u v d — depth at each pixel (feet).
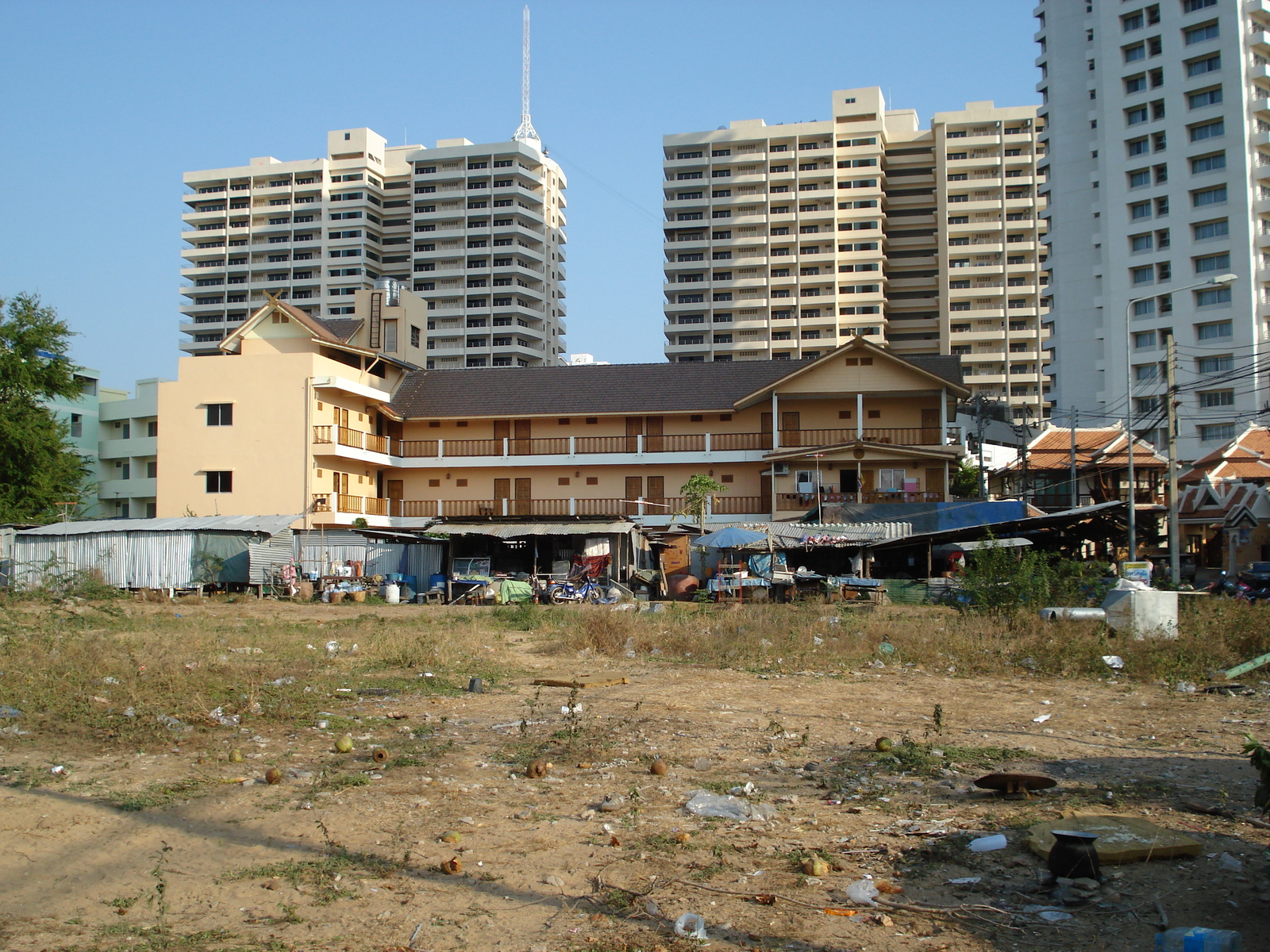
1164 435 239.30
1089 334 261.65
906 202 365.20
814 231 361.51
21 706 37.11
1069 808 24.70
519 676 50.44
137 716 35.78
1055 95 274.98
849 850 22.24
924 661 55.21
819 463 153.38
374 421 170.71
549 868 21.16
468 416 168.25
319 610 99.91
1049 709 40.63
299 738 33.78
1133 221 250.78
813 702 42.24
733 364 172.65
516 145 392.06
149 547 122.52
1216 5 240.12
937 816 24.81
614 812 25.12
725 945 17.40
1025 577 75.36
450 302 390.83
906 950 17.19
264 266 407.64
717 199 366.43
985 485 152.97
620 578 132.36
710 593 108.78
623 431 167.94
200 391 154.20
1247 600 77.56
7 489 147.54
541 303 406.41
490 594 117.60
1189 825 23.77
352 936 17.79
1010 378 348.59
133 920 18.44
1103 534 112.88
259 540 122.31
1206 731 35.88
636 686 46.85
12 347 150.92
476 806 25.64
